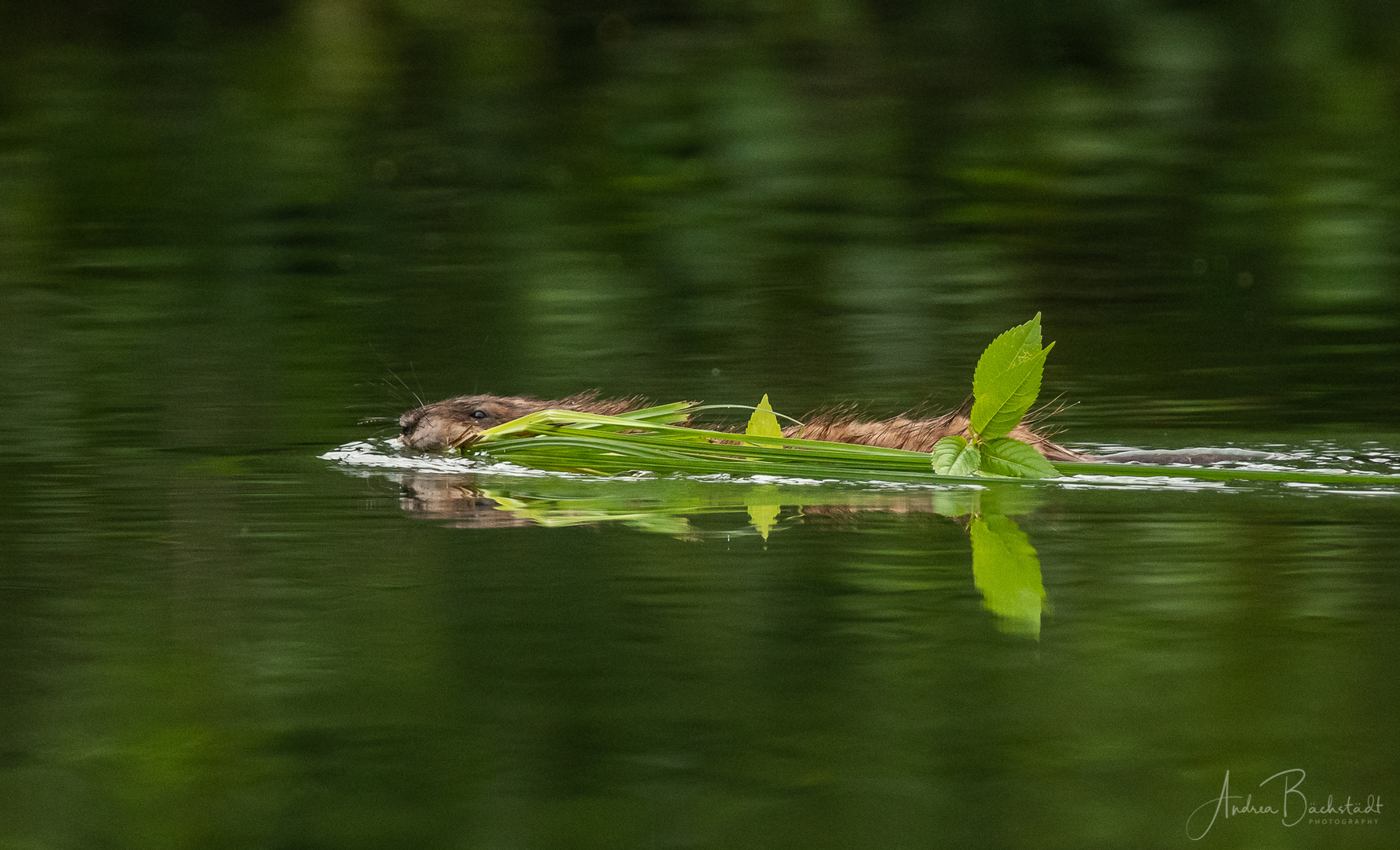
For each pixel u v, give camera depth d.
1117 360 14.60
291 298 17.75
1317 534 8.72
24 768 5.76
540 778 5.61
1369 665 6.55
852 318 16.67
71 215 22.20
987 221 21.36
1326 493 9.84
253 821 5.31
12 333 15.95
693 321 16.61
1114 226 20.98
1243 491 9.93
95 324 16.41
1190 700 6.23
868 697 6.30
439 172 24.80
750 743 5.88
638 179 24.27
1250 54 32.44
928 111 28.56
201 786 5.51
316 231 21.31
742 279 18.58
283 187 23.91
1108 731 5.94
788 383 13.84
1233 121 27.38
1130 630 7.07
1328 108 28.06
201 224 21.70
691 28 36.25
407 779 5.61
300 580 8.04
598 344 15.56
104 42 36.41
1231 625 7.12
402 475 10.80
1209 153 25.17
